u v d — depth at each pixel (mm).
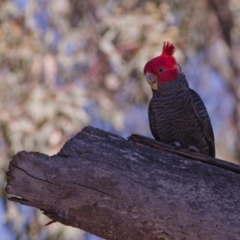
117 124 15180
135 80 15523
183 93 8234
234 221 5781
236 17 18266
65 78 15086
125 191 5773
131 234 5801
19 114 13695
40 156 5699
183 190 5840
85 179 5727
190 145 8547
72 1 15945
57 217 5762
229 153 18438
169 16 15656
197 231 5777
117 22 15492
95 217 5762
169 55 8531
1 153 13453
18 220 13367
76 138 5875
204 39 17766
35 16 15109
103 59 15477
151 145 6031
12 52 14297
